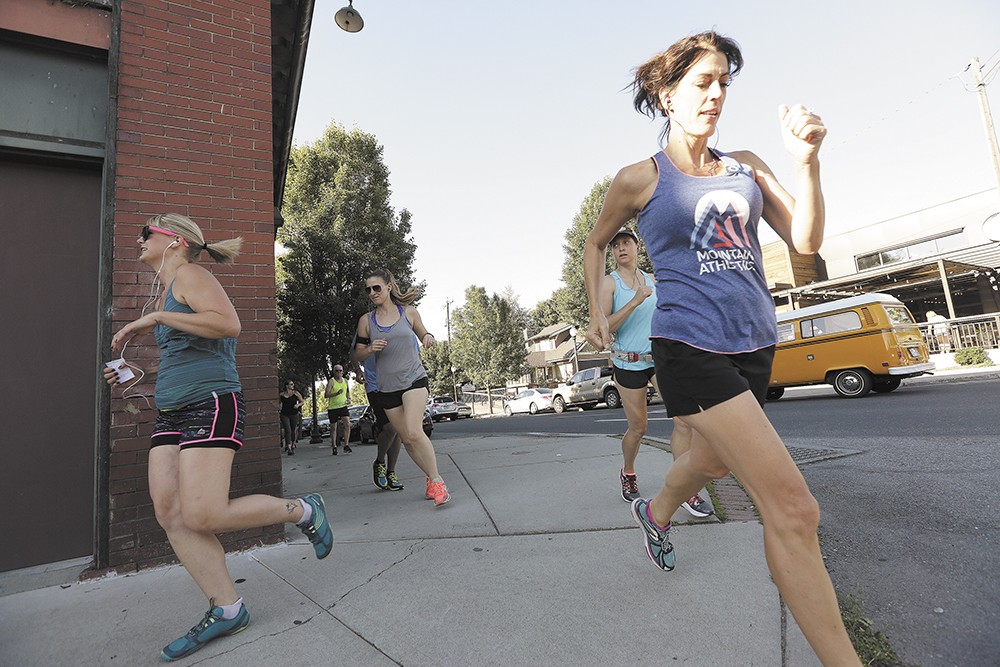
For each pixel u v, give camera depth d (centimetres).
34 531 273
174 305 199
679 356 151
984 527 268
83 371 295
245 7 355
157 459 197
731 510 312
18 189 291
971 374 1277
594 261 194
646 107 180
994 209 2036
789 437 611
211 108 332
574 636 179
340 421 1028
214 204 325
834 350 1068
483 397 4288
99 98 308
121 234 295
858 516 302
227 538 292
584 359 3944
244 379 317
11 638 203
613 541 267
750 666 157
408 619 200
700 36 160
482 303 3856
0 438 271
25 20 286
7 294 281
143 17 317
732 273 155
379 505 397
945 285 1689
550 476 441
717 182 159
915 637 178
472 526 313
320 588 236
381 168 1975
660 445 578
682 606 195
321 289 1753
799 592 128
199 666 176
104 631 207
